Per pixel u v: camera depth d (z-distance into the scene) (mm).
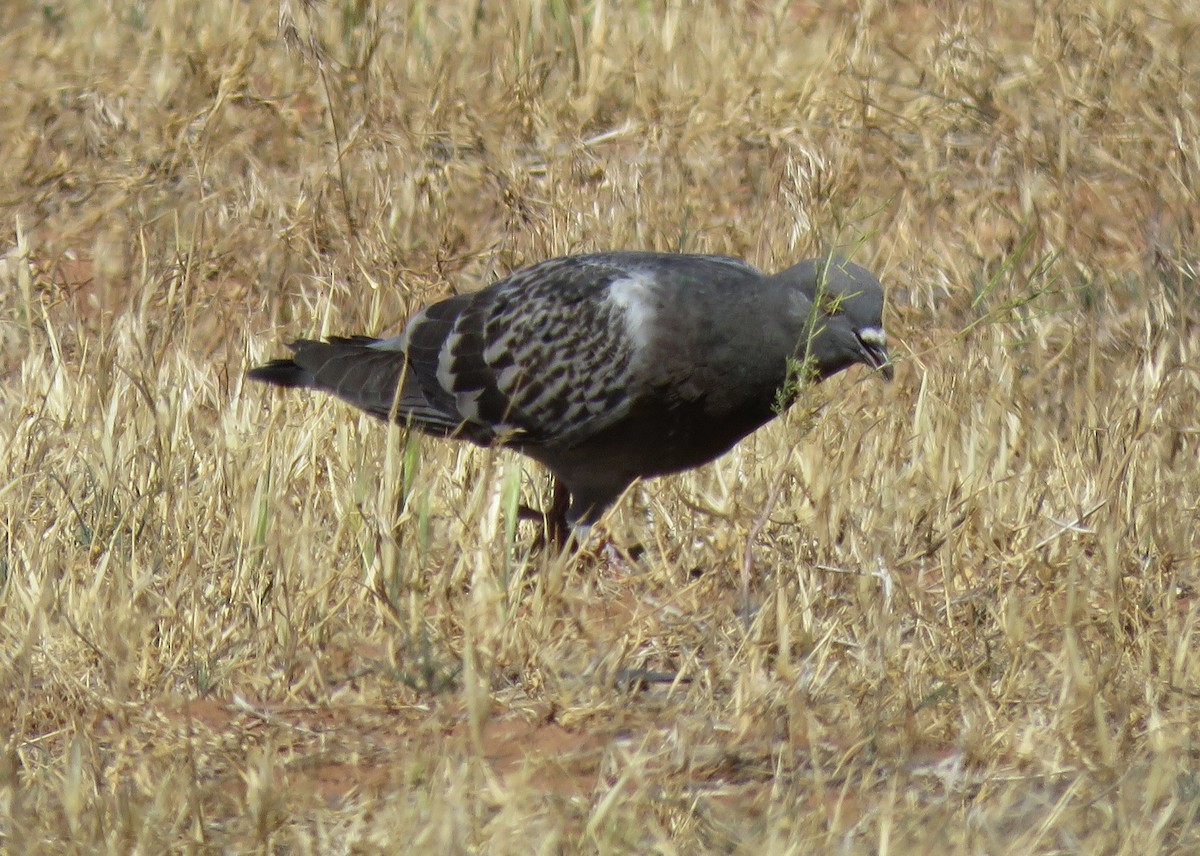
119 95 17672
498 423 11508
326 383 11828
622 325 10797
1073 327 13930
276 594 10383
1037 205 15633
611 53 18531
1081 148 16828
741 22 19469
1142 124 17047
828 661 10047
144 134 17328
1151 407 12523
